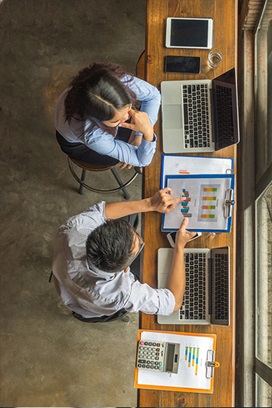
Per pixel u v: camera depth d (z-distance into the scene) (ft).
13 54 11.43
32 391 10.43
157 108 7.85
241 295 9.84
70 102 6.69
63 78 11.34
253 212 9.93
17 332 10.61
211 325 7.59
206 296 7.58
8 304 10.69
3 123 11.21
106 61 11.36
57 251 7.22
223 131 7.73
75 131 7.44
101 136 7.41
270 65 9.78
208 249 7.70
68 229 7.24
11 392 10.43
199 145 7.92
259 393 9.09
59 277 7.23
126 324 10.57
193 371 7.49
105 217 7.67
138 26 11.44
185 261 7.70
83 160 8.62
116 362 10.48
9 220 10.96
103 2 11.47
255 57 10.12
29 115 11.24
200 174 7.75
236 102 7.49
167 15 8.21
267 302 9.27
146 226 7.84
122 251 6.08
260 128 9.95
